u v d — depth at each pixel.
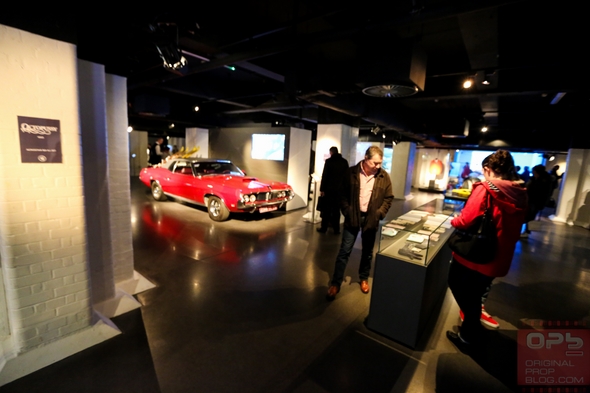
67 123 2.15
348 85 4.21
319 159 6.83
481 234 2.20
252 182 6.60
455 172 16.50
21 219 2.01
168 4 2.72
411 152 12.07
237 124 12.66
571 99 6.10
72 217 2.26
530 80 4.57
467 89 5.06
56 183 2.15
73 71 2.14
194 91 6.88
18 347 2.11
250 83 7.55
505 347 2.62
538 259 5.03
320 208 5.86
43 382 2.05
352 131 6.94
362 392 2.06
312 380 2.15
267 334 2.66
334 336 2.67
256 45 3.83
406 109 8.50
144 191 9.94
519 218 2.15
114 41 2.73
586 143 7.76
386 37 3.58
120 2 2.59
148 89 7.78
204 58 4.28
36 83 1.97
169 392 2.00
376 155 2.97
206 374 2.17
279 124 11.98
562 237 6.57
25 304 2.09
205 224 6.21
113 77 2.95
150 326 2.72
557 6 2.95
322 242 5.37
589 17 3.13
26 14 1.88
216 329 2.71
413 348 2.54
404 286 2.52
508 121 9.24
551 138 11.12
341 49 4.65
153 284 3.49
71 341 2.33
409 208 9.99
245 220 6.72
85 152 2.58
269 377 2.16
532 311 3.27
